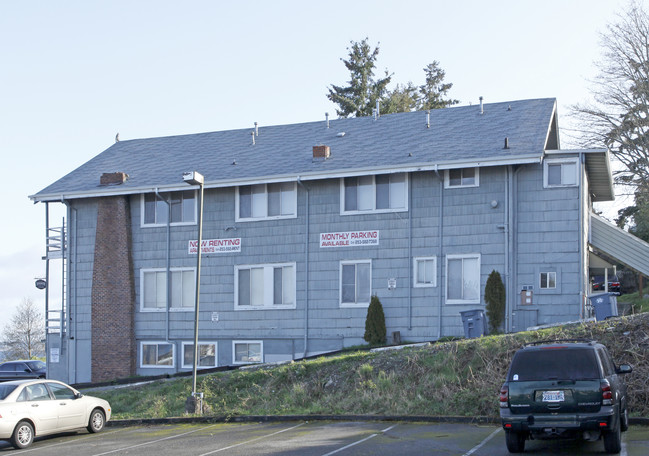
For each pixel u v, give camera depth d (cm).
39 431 1848
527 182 2655
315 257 2934
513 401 1257
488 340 2034
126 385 2839
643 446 1305
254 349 3012
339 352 2727
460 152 2736
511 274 2628
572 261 2575
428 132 3045
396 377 2005
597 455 1253
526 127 2834
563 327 2206
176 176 3197
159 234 3203
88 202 3316
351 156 2972
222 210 3106
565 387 1234
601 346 1347
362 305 2844
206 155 3400
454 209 2739
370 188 2875
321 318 2903
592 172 2872
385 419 1773
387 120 3334
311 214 2958
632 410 1598
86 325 3275
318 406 1966
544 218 2623
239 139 3531
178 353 3130
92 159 3669
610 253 2812
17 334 7288
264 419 1938
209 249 3114
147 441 1764
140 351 3194
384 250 2831
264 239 3027
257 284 3028
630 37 4175
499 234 2664
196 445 1631
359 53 6675
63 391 1975
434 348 2114
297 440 1590
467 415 1703
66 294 3325
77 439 1923
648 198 4241
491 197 2688
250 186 3072
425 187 2795
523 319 2605
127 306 3188
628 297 3991
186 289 3147
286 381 2233
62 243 3359
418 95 7138
